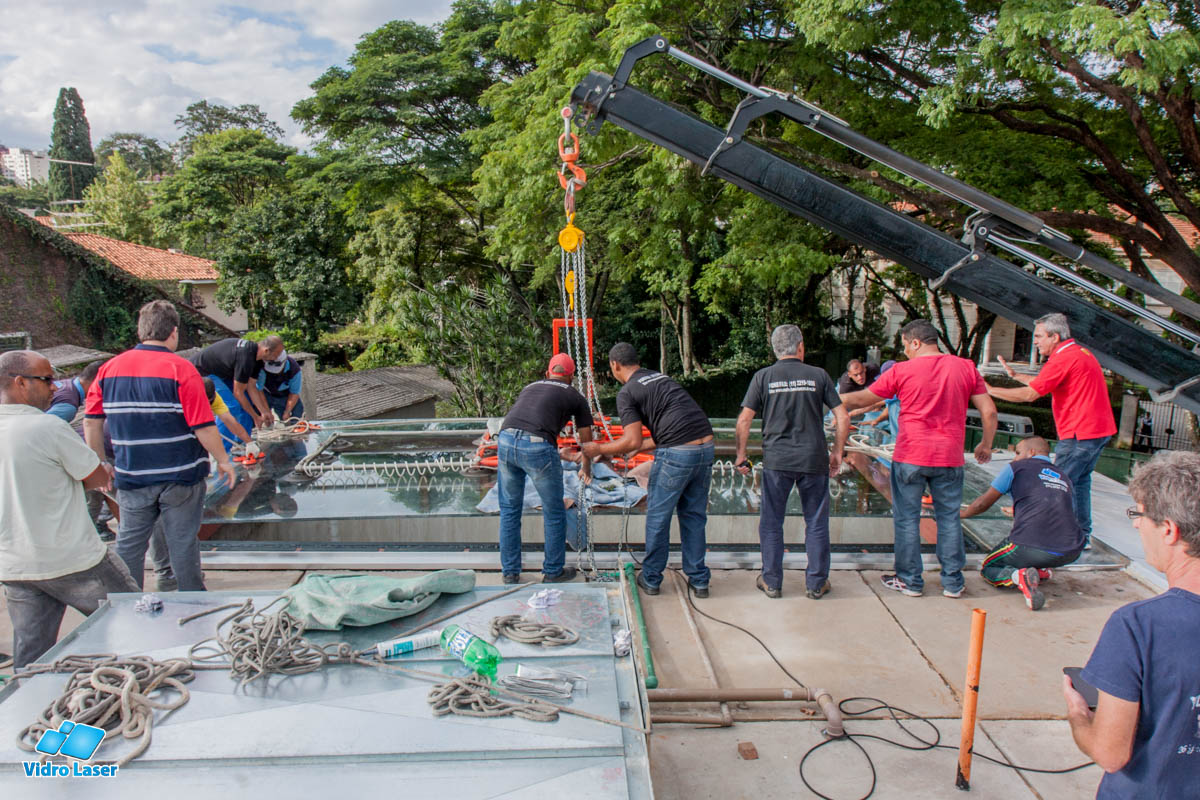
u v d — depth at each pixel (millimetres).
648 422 3799
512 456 3688
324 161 21641
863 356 25281
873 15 6777
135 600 2553
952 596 3869
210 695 2014
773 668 3203
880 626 3572
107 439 4277
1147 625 1421
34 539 2779
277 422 6754
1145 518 1480
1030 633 3516
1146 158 8844
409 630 2371
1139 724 1446
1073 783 2518
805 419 3682
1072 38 5500
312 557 4156
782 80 8539
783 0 7891
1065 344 4148
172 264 33062
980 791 2473
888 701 2979
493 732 1878
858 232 3613
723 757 2654
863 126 8961
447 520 4551
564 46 8680
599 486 4941
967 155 7812
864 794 2459
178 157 67188
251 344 6070
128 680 1967
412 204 22141
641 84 8609
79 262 21453
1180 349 3633
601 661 2229
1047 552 3760
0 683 2289
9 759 1753
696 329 22844
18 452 2738
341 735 1855
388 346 27297
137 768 1742
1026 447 3965
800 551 4426
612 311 22266
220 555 4156
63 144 74438
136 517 3346
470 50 19281
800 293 20938
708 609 3738
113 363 3311
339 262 30078
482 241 23375
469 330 12172
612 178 13555
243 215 30156
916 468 3730
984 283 3631
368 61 20000
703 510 3805
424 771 1751
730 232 10312
